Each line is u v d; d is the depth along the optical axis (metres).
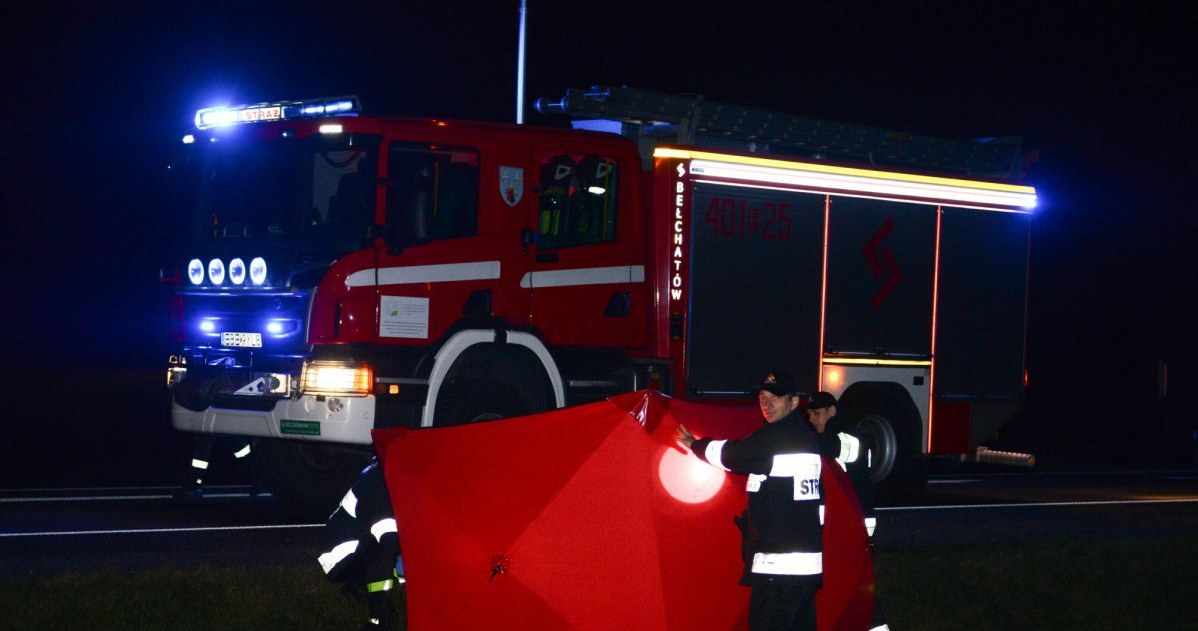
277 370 11.12
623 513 6.51
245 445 12.66
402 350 11.14
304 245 11.13
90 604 7.77
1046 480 18.84
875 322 14.24
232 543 10.48
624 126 13.04
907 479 14.47
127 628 7.37
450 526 6.64
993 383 15.19
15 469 16.61
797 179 13.65
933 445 14.67
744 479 6.80
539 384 11.79
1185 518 14.69
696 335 12.88
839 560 7.18
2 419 22.16
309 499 12.77
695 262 12.89
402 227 11.18
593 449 6.55
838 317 13.95
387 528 7.16
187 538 10.65
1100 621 8.95
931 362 14.66
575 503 6.52
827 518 7.18
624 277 12.45
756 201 13.35
